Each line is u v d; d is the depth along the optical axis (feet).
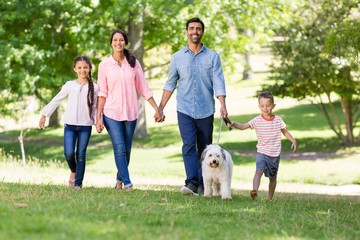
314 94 118.21
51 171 76.89
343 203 46.73
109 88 41.81
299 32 110.52
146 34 125.59
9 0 111.65
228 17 122.11
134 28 122.31
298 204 40.86
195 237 24.13
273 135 42.29
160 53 134.00
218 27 116.06
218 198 39.81
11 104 114.32
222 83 42.39
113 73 41.65
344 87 112.27
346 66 106.11
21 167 83.82
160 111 43.29
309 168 103.35
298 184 88.79
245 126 42.47
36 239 20.16
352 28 53.26
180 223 27.53
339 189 80.38
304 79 111.24
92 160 118.11
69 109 43.06
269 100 41.98
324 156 113.19
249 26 120.88
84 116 43.14
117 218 26.78
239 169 104.94
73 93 43.21
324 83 111.75
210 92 42.91
